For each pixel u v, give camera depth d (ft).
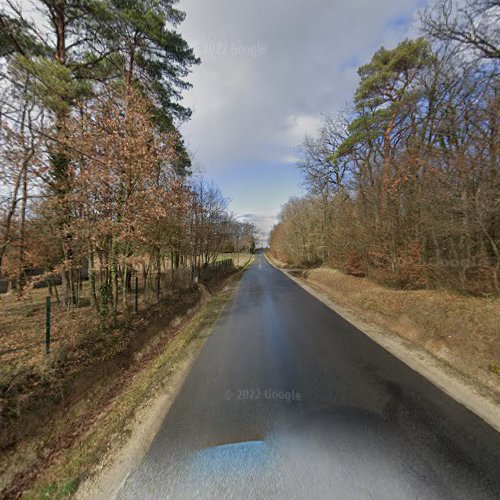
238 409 9.76
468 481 6.24
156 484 6.86
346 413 9.15
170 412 9.87
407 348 15.26
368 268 34.55
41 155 17.94
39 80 16.34
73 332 16.38
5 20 17.46
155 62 27.76
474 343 12.96
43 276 18.16
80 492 7.04
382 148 35.88
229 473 6.96
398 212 27.02
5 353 14.62
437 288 21.79
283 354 14.89
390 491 6.11
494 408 9.09
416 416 8.82
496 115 15.35
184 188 28.09
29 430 9.60
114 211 19.38
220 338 18.43
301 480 6.56
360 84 37.68
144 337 19.72
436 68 23.35
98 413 11.43
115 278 21.61
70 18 22.25
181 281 37.19
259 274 70.64
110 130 19.19
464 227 17.31
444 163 18.74
